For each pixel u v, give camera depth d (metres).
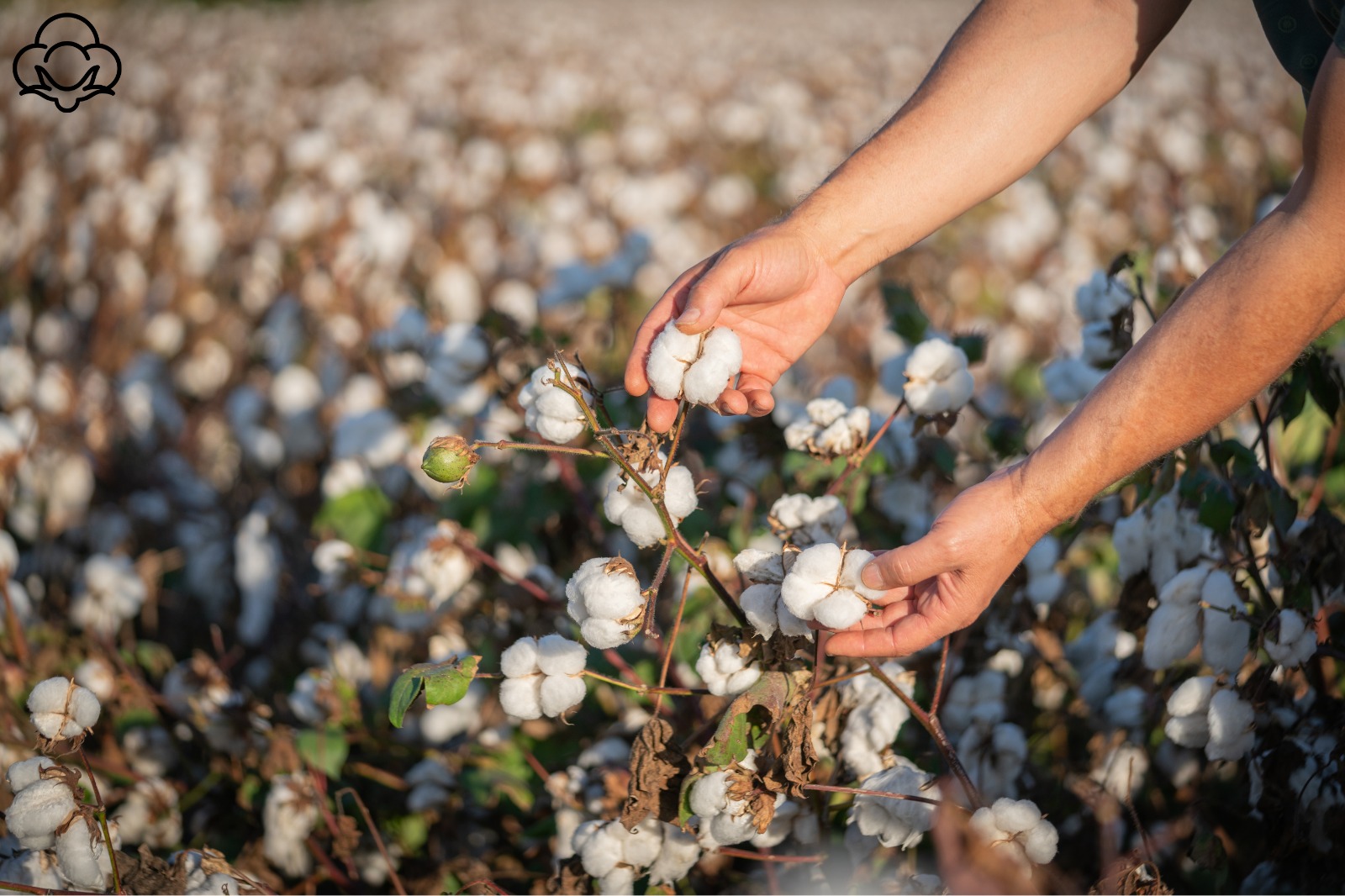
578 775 1.51
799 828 1.33
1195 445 1.41
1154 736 1.55
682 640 1.56
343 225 3.60
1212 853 1.32
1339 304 1.11
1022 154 1.32
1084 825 1.51
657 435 1.20
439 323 2.30
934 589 1.17
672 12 15.54
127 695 1.71
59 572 2.42
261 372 3.20
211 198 4.64
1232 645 1.31
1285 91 7.82
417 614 1.83
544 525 1.90
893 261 3.74
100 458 2.73
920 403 1.43
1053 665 1.68
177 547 2.57
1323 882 1.37
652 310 1.23
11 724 1.68
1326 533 1.41
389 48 10.02
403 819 1.60
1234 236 3.79
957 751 1.47
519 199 5.12
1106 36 1.32
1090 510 1.62
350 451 2.00
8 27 9.81
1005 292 3.97
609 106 7.61
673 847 1.27
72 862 1.19
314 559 1.94
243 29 11.89
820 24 14.27
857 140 6.15
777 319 1.29
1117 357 1.62
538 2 15.83
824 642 1.18
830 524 1.35
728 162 6.27
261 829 1.63
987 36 1.33
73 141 5.82
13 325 3.54
